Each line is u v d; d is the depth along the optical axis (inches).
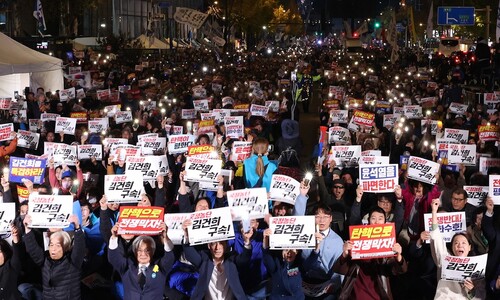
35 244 378.3
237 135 685.9
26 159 490.6
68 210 378.6
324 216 385.7
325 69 2017.7
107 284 428.8
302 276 386.3
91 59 1776.6
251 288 389.4
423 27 3262.8
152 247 359.6
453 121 813.2
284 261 372.5
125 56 2073.1
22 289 408.2
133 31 2940.5
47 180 542.9
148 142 613.3
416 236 449.7
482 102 1155.3
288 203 435.8
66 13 2182.6
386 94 1158.3
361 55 3058.6
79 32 2549.2
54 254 367.9
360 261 362.6
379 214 375.6
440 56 2091.5
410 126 724.0
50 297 369.4
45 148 581.3
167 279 406.9
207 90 1226.0
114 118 840.9
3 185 462.6
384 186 439.2
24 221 377.7
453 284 358.3
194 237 359.3
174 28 3484.3
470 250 382.9
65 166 530.3
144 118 784.9
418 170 482.6
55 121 790.5
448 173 527.2
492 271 393.1
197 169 442.0
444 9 2199.8
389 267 360.8
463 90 1280.8
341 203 498.3
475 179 497.0
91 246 436.1
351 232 352.8
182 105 997.2
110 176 413.4
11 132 664.4
